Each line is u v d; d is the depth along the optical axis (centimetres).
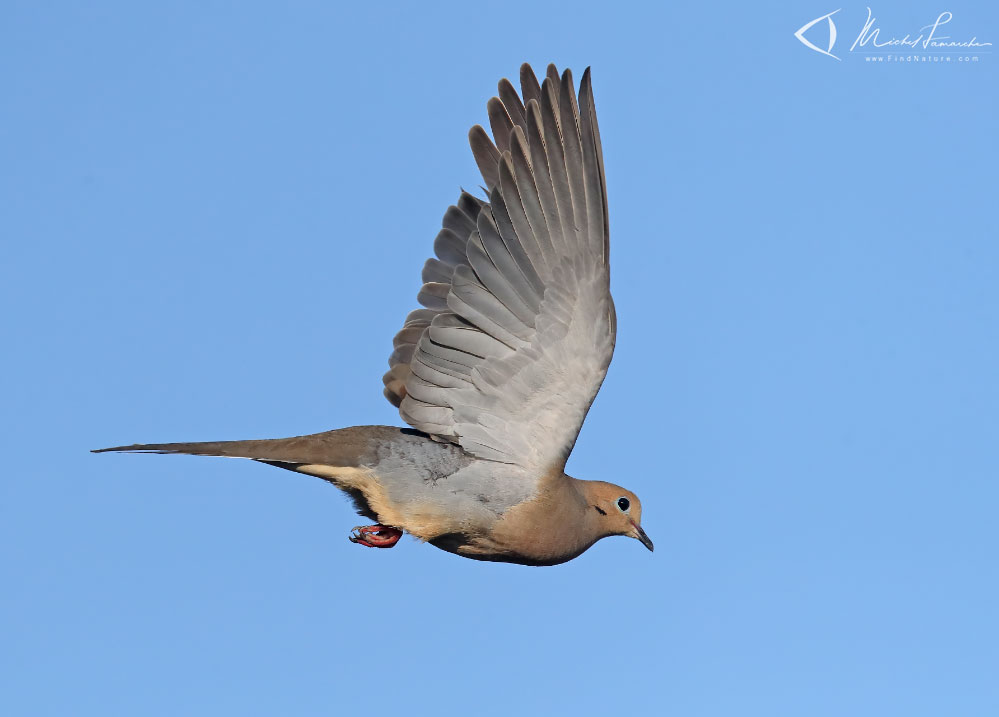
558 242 1185
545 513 1314
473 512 1298
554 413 1272
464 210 1238
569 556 1416
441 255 1248
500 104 1242
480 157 1234
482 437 1278
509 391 1253
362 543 1340
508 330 1216
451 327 1216
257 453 1257
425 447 1298
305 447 1281
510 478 1295
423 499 1291
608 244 1198
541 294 1198
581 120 1190
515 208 1173
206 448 1247
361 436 1305
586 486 1477
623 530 1486
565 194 1185
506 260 1182
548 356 1231
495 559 1362
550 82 1189
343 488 1310
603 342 1228
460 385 1252
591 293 1201
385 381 1327
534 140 1179
